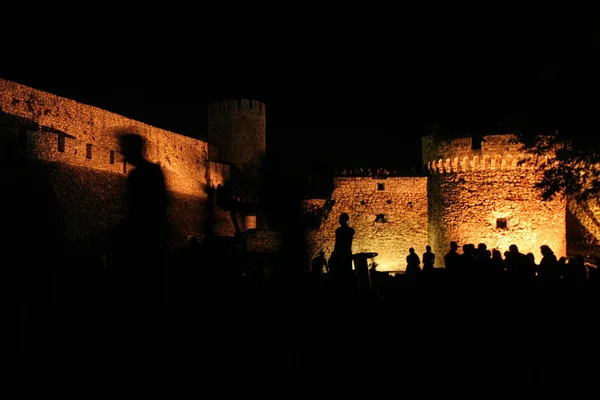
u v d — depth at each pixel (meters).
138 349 10.16
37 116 26.41
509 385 8.34
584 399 7.77
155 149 36.28
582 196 24.70
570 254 36.34
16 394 7.75
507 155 31.61
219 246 15.26
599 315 12.43
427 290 15.27
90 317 12.30
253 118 50.28
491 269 14.67
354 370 9.04
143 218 32.84
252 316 12.78
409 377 8.74
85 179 28.42
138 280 15.44
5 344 10.15
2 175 22.44
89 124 30.00
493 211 31.98
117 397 7.75
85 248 26.17
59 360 9.38
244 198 45.97
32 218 23.31
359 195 37.06
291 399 7.77
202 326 11.84
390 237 36.53
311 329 11.66
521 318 12.53
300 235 37.16
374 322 12.34
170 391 8.02
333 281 13.85
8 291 14.55
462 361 9.52
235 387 8.23
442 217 33.88
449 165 33.34
